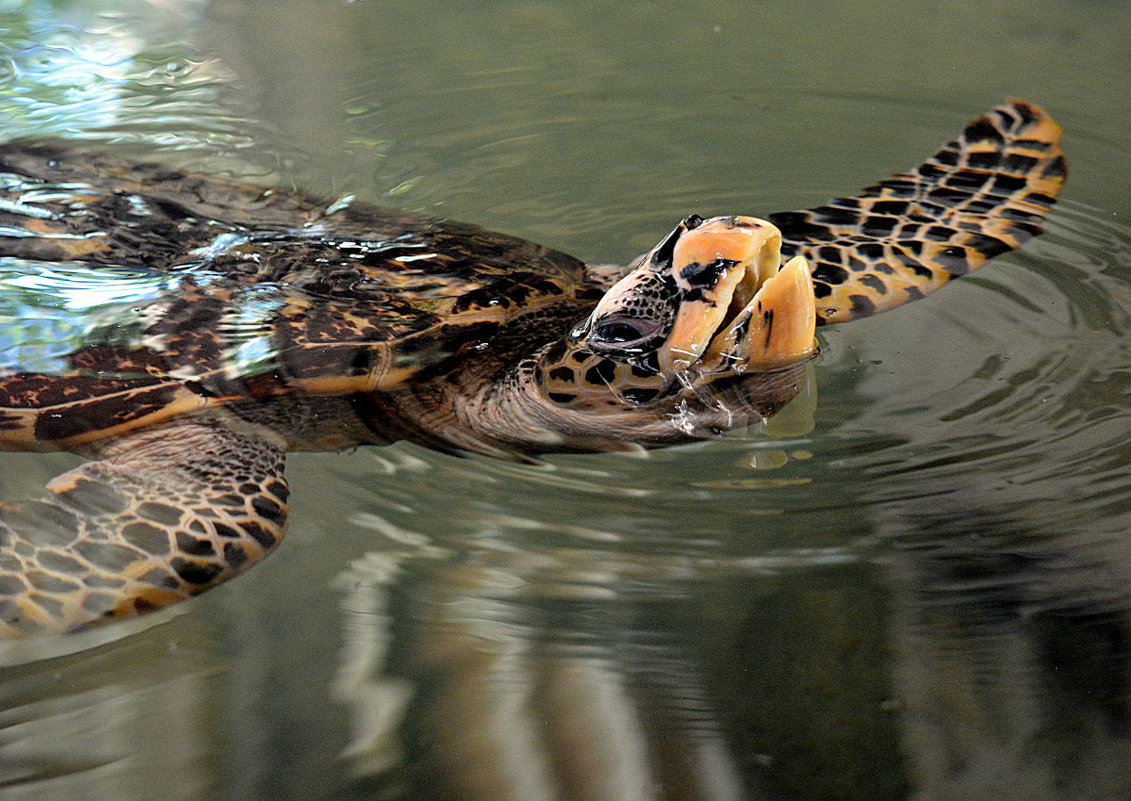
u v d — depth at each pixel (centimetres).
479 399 251
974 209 329
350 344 255
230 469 232
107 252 296
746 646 186
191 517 213
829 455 231
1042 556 200
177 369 250
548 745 168
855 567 201
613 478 231
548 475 233
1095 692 172
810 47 520
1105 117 426
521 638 189
